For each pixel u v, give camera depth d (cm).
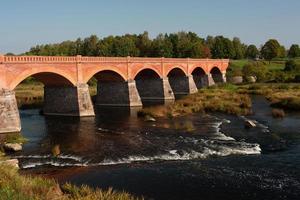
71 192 2147
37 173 3084
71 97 6281
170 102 8425
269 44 18362
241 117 5828
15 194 1592
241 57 19225
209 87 11350
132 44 16575
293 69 14012
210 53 17400
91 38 18175
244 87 10812
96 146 4044
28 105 8019
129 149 3872
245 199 2445
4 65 4816
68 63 5981
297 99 7006
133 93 7775
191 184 2748
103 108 7456
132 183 2792
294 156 3481
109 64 7069
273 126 5012
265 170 3059
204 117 5881
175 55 16200
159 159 3475
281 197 2469
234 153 3634
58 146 3975
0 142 4175
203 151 3725
